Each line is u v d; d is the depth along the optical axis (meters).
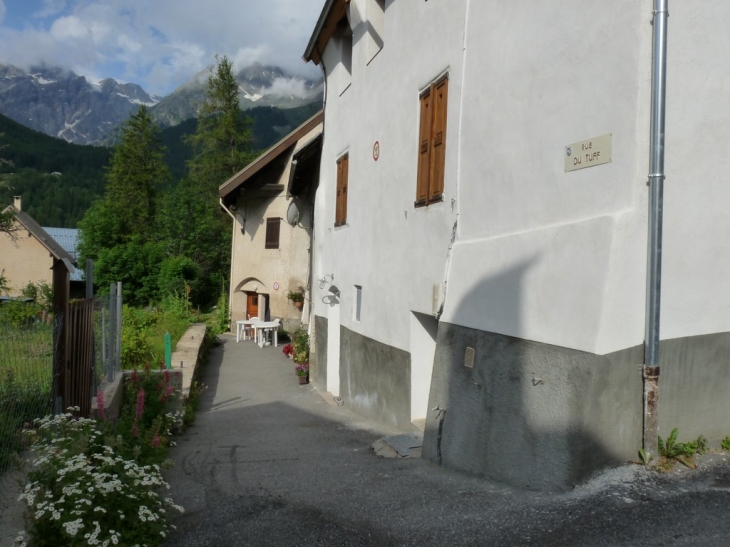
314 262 15.23
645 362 4.90
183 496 5.66
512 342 5.73
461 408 6.38
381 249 9.76
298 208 17.91
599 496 4.48
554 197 5.46
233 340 25.09
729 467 4.82
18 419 5.33
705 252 5.09
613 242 4.72
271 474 6.48
